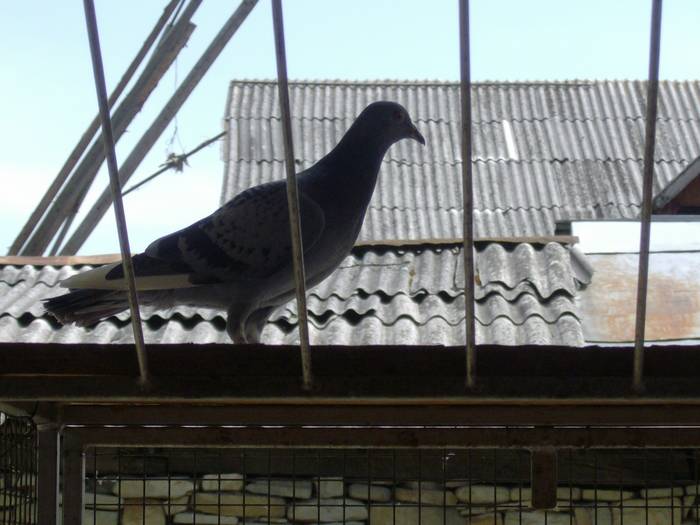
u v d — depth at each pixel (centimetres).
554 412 310
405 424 313
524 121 1722
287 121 246
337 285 741
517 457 533
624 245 818
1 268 834
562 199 1529
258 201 457
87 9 243
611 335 674
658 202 1197
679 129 1711
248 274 448
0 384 281
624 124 1727
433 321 673
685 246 816
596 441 319
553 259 760
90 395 280
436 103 1767
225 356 276
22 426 346
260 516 561
